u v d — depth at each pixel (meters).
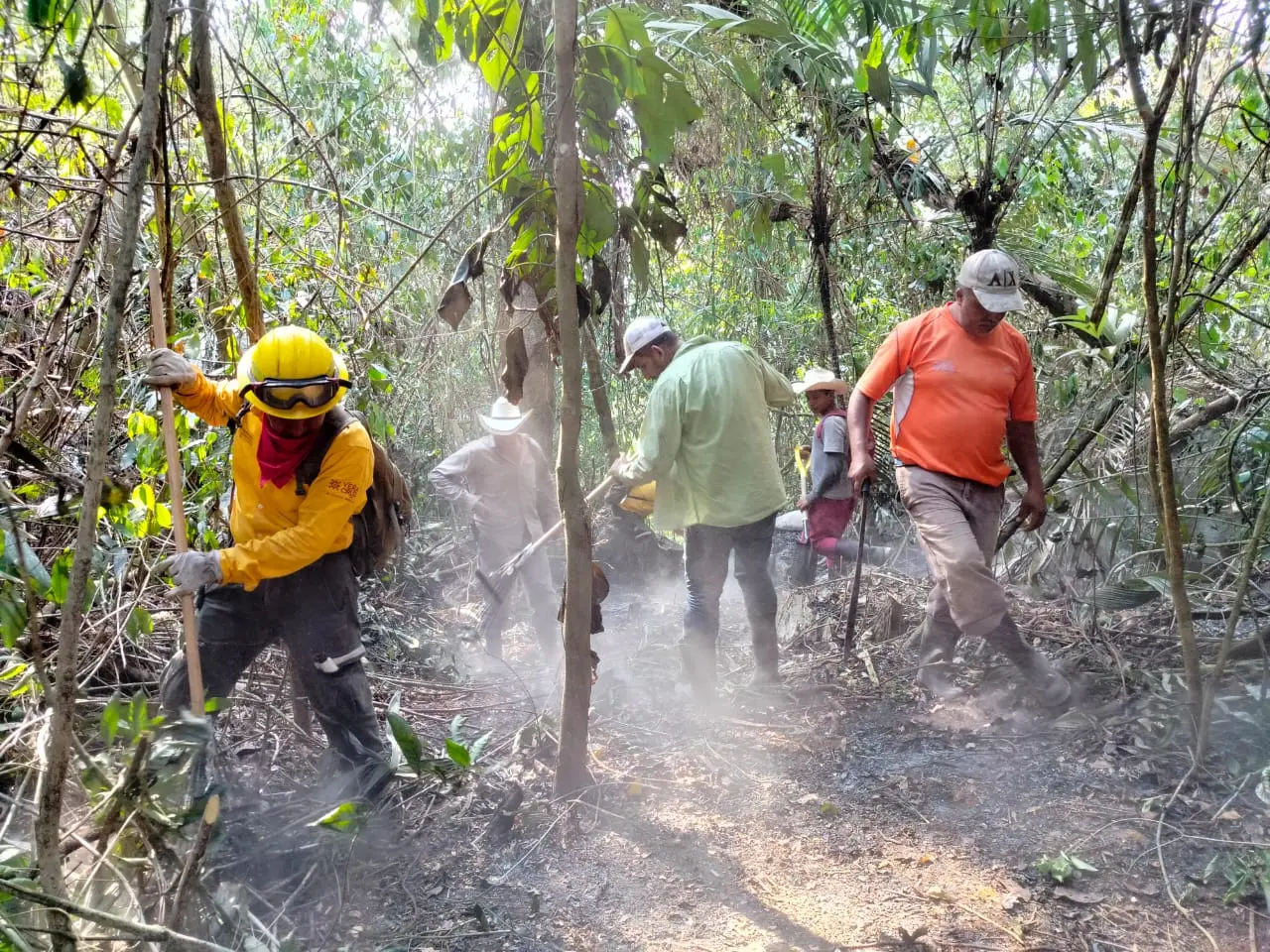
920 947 2.46
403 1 3.19
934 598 4.08
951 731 3.69
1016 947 2.45
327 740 3.17
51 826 1.62
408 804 3.13
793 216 5.82
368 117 5.89
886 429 7.07
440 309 3.24
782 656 4.70
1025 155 5.38
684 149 5.53
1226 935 2.45
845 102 4.74
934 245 6.23
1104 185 6.96
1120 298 5.62
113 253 3.12
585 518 3.00
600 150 3.14
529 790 3.28
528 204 3.18
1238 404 4.52
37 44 2.82
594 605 3.21
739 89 4.86
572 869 2.85
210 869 2.41
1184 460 4.98
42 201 3.48
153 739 1.99
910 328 3.83
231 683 2.86
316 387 2.49
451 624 5.32
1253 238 3.90
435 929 2.54
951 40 4.80
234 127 4.33
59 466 2.94
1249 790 3.05
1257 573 4.78
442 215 5.88
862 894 2.70
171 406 2.56
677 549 6.46
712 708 4.02
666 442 3.85
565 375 2.86
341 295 4.55
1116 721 3.58
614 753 3.59
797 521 6.62
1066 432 5.31
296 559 2.62
